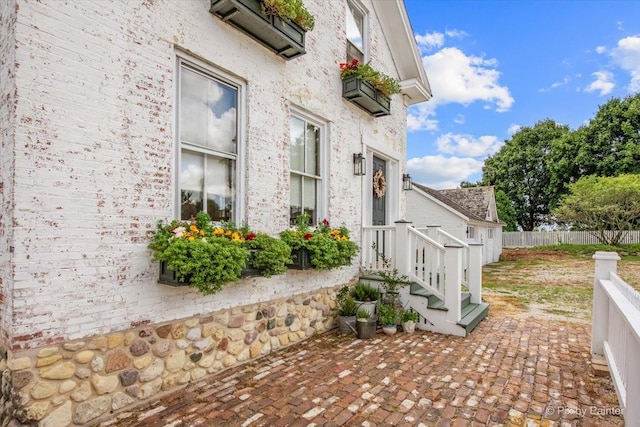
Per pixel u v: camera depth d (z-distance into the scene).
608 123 22.92
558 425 2.73
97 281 2.75
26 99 2.39
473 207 19.95
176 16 3.36
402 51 7.69
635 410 2.34
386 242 6.20
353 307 5.23
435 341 4.86
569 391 3.33
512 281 11.45
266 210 4.30
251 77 4.13
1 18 2.53
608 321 3.95
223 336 3.75
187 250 2.95
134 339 2.98
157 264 3.15
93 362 2.72
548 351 4.47
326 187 5.55
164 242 3.01
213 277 3.11
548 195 27.88
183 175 3.53
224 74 3.88
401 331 5.34
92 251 2.72
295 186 5.06
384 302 5.73
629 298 3.08
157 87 3.19
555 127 28.77
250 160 4.11
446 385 3.42
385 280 5.75
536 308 7.31
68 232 2.59
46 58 2.49
